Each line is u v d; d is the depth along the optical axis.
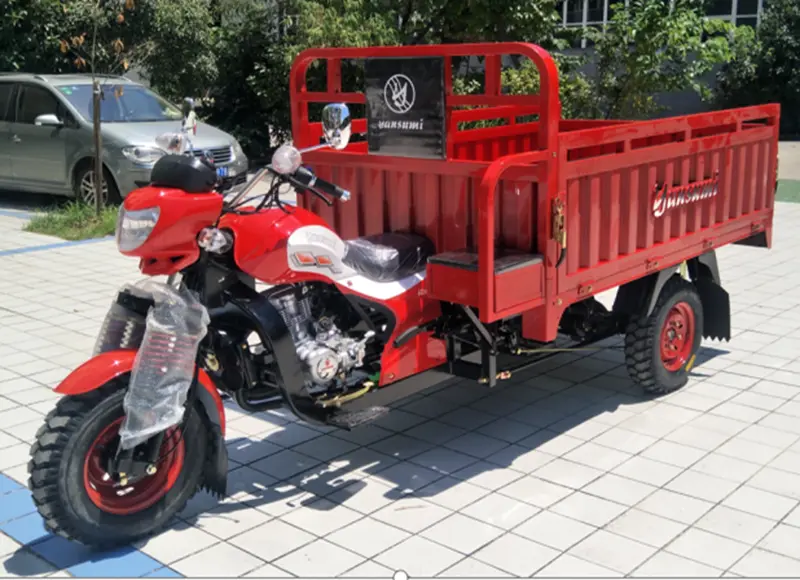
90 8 14.05
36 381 6.26
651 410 5.64
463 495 4.56
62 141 12.34
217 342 4.39
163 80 16.50
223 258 4.25
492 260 4.30
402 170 5.09
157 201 3.86
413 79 4.86
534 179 4.54
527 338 4.87
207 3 16.98
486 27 16.39
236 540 4.17
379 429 5.46
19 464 4.97
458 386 6.16
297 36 16.56
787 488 4.56
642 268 5.37
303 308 4.52
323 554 4.02
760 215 6.51
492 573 3.83
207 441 4.27
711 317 6.27
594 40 15.67
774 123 6.46
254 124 18.41
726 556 3.93
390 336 4.73
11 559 4.03
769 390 5.92
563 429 5.38
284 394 4.36
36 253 10.28
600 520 4.27
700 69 14.91
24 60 15.46
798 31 21.64
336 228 5.73
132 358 3.96
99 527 3.96
